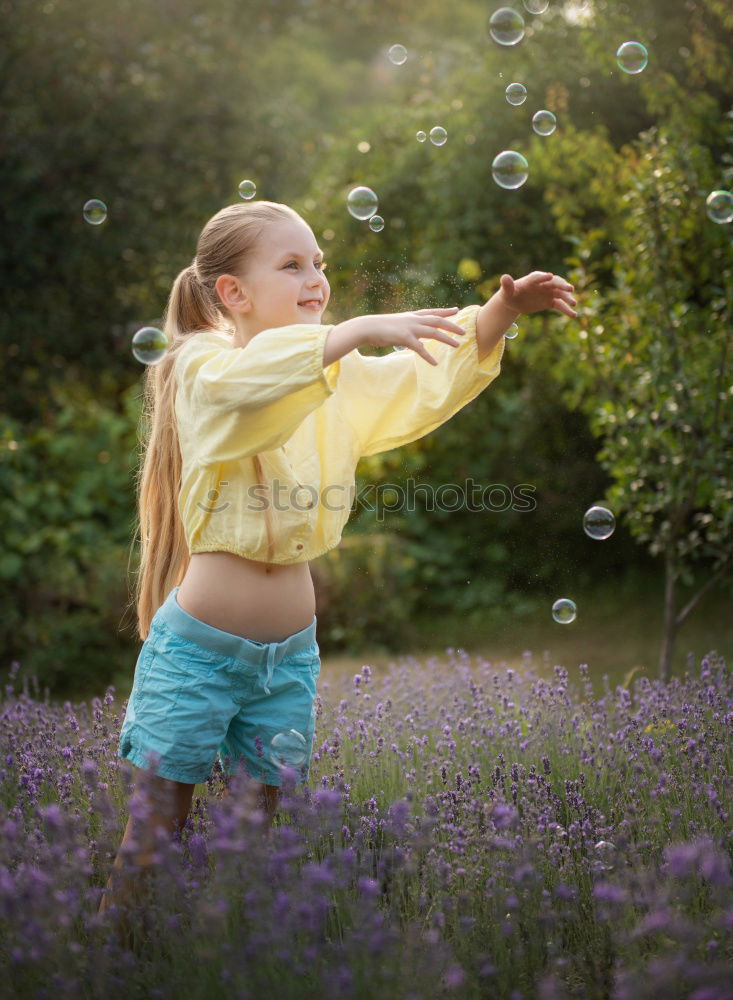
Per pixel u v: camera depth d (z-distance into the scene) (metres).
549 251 7.19
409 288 7.67
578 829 2.09
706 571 7.42
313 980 1.59
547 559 8.02
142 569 2.37
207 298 2.29
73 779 2.45
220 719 2.05
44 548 6.94
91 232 8.39
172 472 2.27
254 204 2.20
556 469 7.99
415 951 1.65
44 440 7.62
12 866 1.89
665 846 2.04
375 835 2.13
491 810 2.09
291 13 13.08
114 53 8.62
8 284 8.27
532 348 6.60
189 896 1.78
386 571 7.18
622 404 4.21
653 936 1.72
